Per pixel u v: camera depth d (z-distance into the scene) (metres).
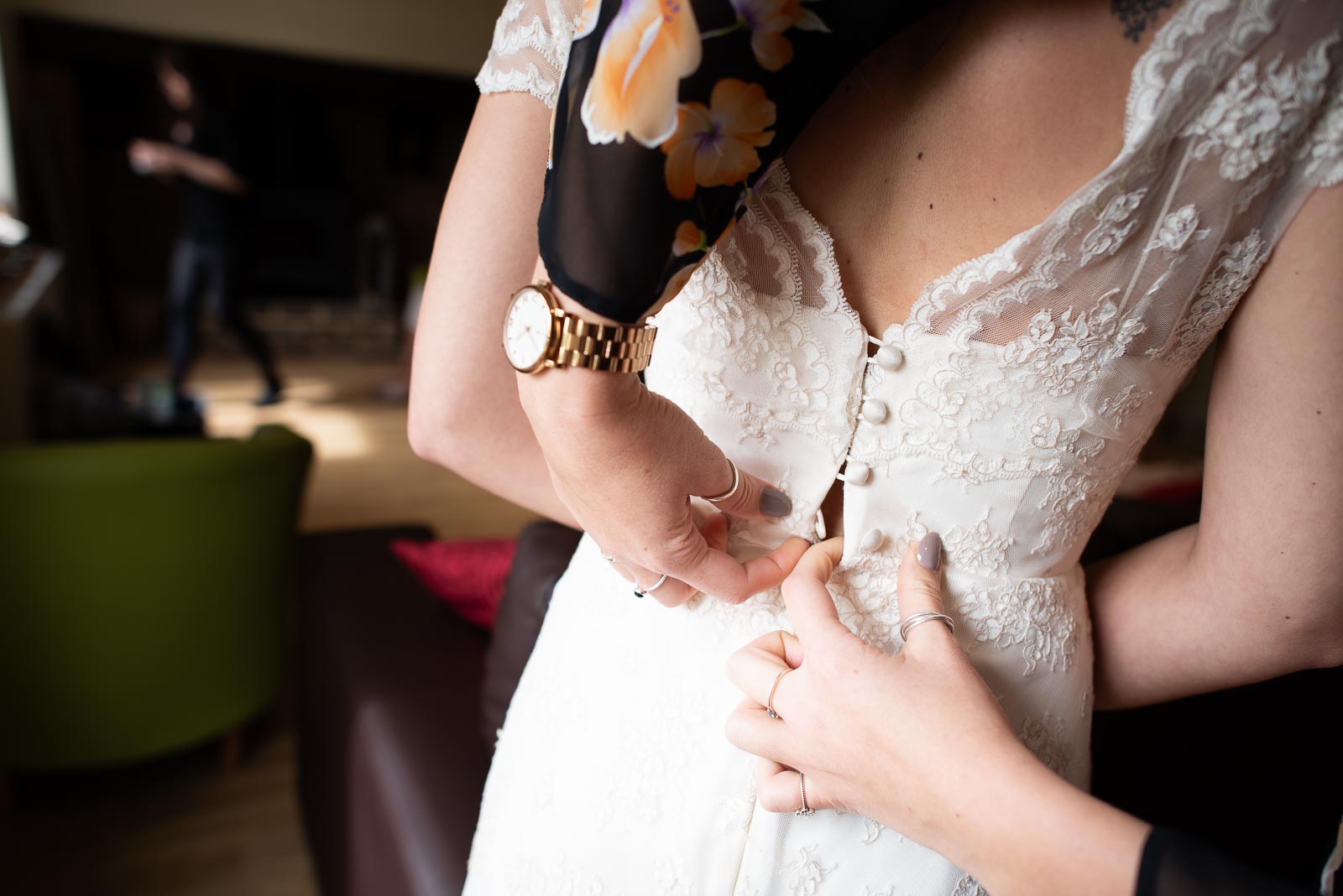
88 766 1.66
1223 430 0.44
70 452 1.44
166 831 1.69
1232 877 0.32
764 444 0.49
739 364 0.48
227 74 6.41
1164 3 0.34
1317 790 1.12
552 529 1.14
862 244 0.44
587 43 0.34
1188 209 0.37
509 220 0.50
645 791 0.54
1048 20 0.36
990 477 0.46
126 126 6.53
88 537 1.47
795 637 0.49
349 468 3.89
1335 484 0.40
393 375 6.13
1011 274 0.40
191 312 4.45
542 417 0.40
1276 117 0.34
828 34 0.34
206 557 1.62
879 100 0.40
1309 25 0.33
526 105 0.48
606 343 0.37
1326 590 0.44
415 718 1.19
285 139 7.13
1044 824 0.36
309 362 6.48
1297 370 0.39
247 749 1.98
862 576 0.50
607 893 0.55
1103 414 0.44
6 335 2.53
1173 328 0.41
